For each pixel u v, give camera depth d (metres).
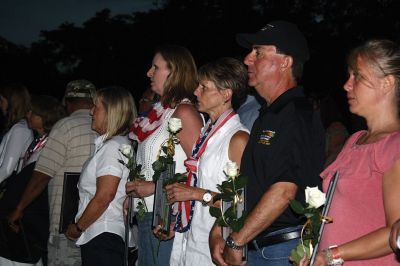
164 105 4.45
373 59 2.82
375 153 2.77
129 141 4.79
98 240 4.68
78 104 5.39
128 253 4.73
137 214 4.53
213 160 3.79
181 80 4.42
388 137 2.77
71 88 5.42
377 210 2.78
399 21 19.12
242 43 3.79
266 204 3.20
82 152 5.22
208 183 3.79
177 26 26.08
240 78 3.93
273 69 3.51
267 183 3.29
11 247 5.53
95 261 4.69
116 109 4.79
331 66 18.02
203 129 4.07
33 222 5.51
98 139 4.89
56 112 5.82
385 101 2.84
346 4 20.11
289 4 22.27
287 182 3.20
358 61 2.87
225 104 3.94
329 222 2.88
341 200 2.86
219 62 3.95
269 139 3.27
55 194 5.22
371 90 2.84
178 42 25.75
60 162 5.22
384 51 2.82
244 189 3.35
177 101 4.39
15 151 6.00
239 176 3.38
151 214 4.43
